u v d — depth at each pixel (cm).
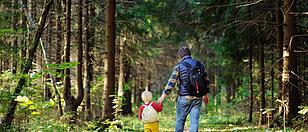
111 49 1111
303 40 1534
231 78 2745
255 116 1919
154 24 2095
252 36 1723
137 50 2284
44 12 807
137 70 2895
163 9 1911
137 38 2123
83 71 1903
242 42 1770
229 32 1728
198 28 1814
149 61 2881
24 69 795
